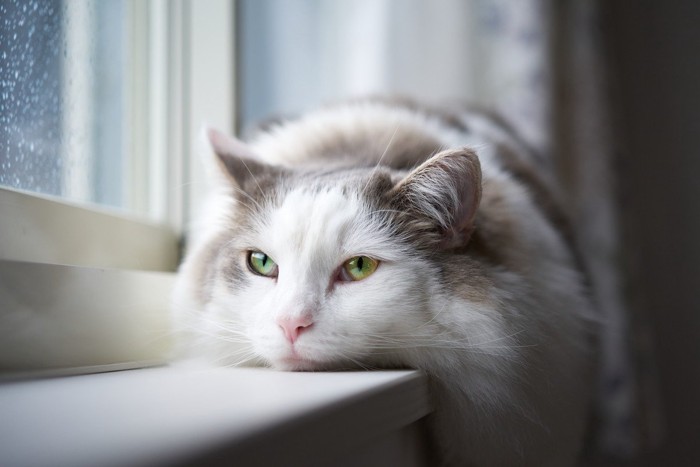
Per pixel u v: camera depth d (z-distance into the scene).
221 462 0.18
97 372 0.34
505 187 0.44
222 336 0.38
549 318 0.39
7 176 0.35
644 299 0.82
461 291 0.37
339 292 0.36
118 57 0.46
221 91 0.52
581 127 0.73
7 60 0.34
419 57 0.73
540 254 0.42
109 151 0.45
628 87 0.87
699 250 0.84
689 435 0.83
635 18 0.87
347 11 0.69
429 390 0.36
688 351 0.84
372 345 0.36
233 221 0.40
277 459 0.21
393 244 0.37
